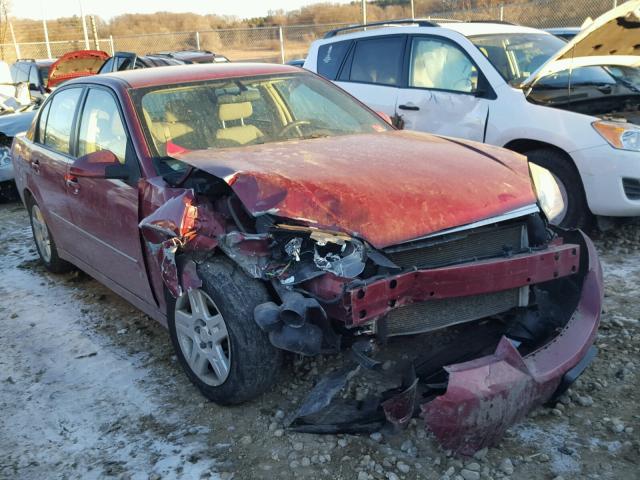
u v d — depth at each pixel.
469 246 3.06
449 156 3.49
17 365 4.04
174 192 3.29
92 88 4.43
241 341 3.00
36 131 5.39
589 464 2.76
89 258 4.61
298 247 2.87
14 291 5.36
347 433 3.01
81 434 3.25
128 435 3.21
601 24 5.12
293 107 4.35
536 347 3.10
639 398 3.21
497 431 2.70
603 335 3.85
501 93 5.94
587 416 3.08
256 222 3.03
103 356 4.07
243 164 3.18
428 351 3.33
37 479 2.93
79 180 4.30
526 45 6.57
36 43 28.50
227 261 3.13
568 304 3.26
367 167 3.24
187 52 16.50
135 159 3.70
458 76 6.38
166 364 3.91
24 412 3.49
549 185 3.43
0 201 9.01
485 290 2.89
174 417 3.33
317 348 2.75
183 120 3.95
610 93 6.02
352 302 2.61
